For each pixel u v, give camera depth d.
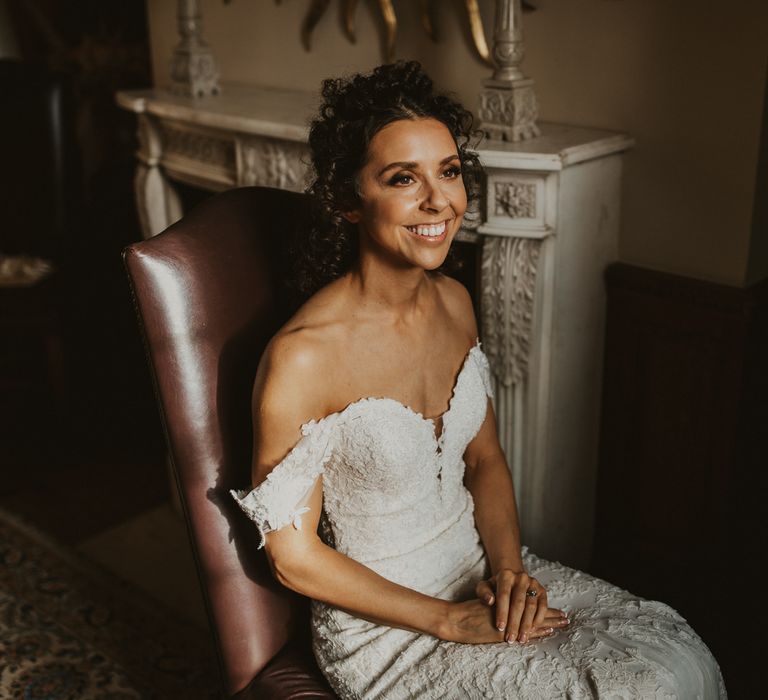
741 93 2.28
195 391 1.73
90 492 3.66
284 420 1.65
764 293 2.43
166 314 1.71
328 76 3.05
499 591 1.72
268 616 1.83
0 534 3.37
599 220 2.51
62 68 4.75
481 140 2.38
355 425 1.68
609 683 1.56
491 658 1.65
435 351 1.82
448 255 1.96
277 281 1.88
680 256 2.51
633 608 1.78
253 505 1.64
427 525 1.83
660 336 2.57
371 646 1.75
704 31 2.29
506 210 2.34
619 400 2.73
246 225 1.87
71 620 2.90
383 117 1.59
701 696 1.66
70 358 3.89
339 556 1.73
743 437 2.56
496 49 2.32
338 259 1.75
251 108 2.88
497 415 2.59
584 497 2.84
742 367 2.45
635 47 2.41
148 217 3.30
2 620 2.90
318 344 1.66
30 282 3.95
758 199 2.36
